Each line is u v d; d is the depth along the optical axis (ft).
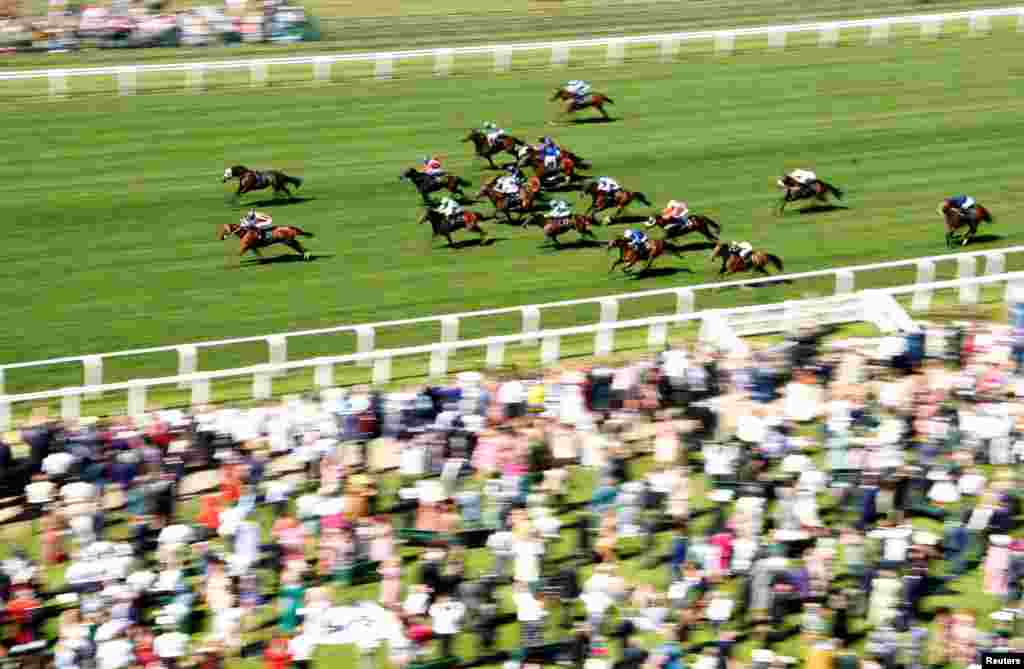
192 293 126.41
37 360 114.52
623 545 90.27
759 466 93.66
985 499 91.61
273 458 94.94
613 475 91.56
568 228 131.64
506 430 95.45
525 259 132.87
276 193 144.66
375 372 109.50
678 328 115.75
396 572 85.20
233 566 86.07
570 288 126.93
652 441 97.30
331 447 93.81
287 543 86.48
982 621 86.74
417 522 91.04
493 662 84.23
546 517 89.25
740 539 86.79
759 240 137.28
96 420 101.50
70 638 79.66
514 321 121.19
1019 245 136.26
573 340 115.55
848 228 140.26
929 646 83.35
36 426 95.96
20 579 85.87
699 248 135.44
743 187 149.38
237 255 133.90
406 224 140.46
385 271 130.62
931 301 121.90
